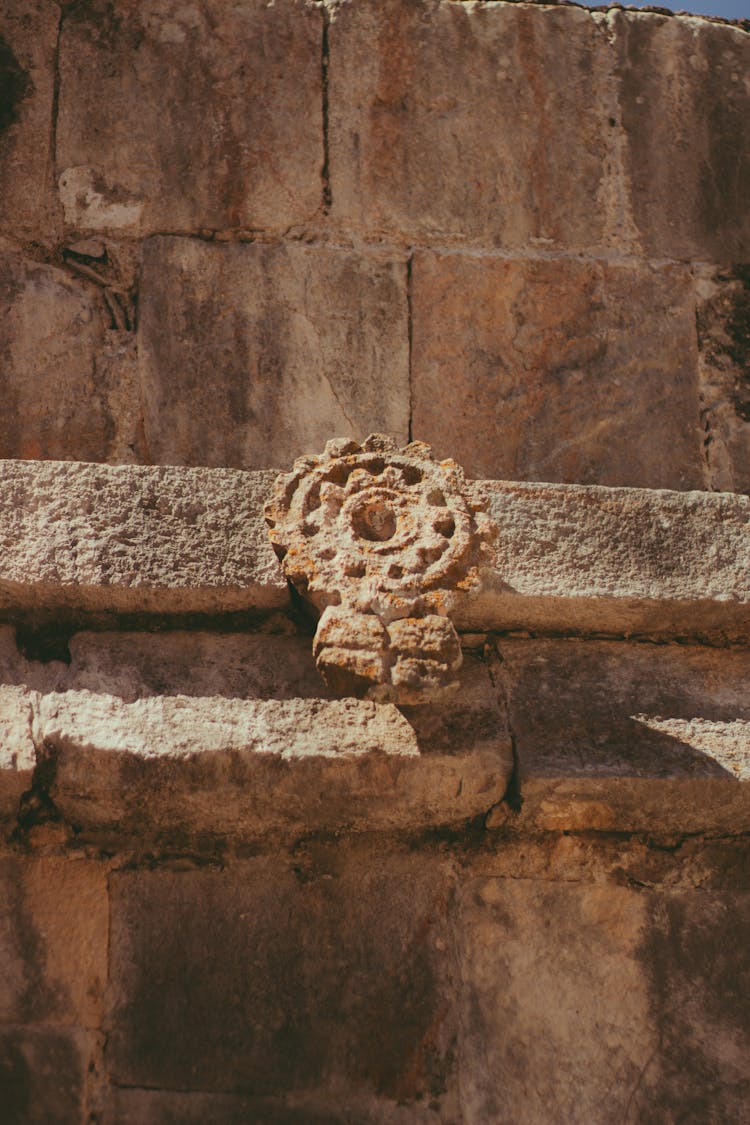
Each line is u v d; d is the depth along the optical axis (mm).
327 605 2605
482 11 3832
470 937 2771
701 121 3859
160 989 2684
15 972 2664
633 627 2953
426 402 3518
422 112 3730
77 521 2773
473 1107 2645
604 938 2793
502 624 2922
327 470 2768
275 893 2773
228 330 3504
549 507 2922
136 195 3590
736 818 2830
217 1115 2605
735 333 3709
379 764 2686
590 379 3600
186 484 2842
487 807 2799
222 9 3738
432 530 2666
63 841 2762
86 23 3695
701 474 3580
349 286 3572
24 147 3590
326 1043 2666
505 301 3621
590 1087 2672
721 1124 2662
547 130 3770
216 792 2668
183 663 2779
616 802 2777
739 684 2926
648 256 3723
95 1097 2604
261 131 3658
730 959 2801
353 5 3781
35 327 3467
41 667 2760
